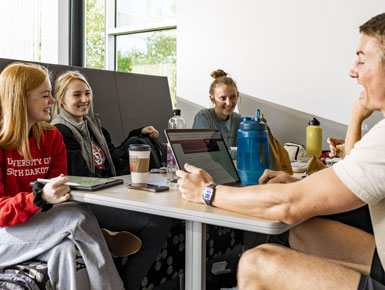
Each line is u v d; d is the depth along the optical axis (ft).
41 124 5.53
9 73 5.09
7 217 4.28
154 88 11.16
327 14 9.62
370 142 3.02
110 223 5.16
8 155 5.00
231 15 10.88
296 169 5.86
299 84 10.12
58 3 14.17
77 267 4.25
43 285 4.20
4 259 4.51
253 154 4.50
